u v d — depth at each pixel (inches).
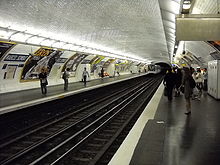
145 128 245.4
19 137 290.2
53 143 281.4
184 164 154.4
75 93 580.7
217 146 189.0
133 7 369.4
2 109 337.1
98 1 339.6
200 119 288.5
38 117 415.5
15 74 610.2
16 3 312.7
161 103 425.7
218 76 450.9
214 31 199.9
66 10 366.9
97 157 216.4
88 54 892.0
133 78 1555.1
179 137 214.1
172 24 456.8
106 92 887.1
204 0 263.6
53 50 666.2
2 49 486.6
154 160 161.3
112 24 494.6
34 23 411.5
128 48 1005.2
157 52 1387.8
